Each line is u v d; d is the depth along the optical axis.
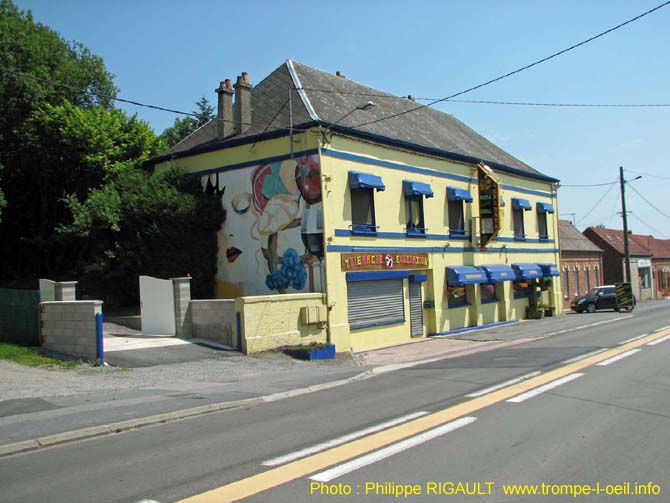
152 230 19.52
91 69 28.72
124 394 10.31
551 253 33.75
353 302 19.41
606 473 5.53
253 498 5.06
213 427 8.05
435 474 5.58
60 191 25.16
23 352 14.13
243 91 20.81
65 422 8.10
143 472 5.95
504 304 28.48
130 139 25.62
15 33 25.50
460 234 24.97
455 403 9.04
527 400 9.01
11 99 24.72
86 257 23.08
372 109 23.55
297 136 18.72
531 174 31.53
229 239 20.55
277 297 16.56
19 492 5.41
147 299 17.67
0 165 23.36
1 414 8.63
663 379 10.70
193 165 21.84
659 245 65.12
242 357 15.22
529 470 5.64
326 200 18.16
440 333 23.16
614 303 36.56
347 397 10.25
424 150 22.64
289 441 7.05
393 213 21.06
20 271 26.58
